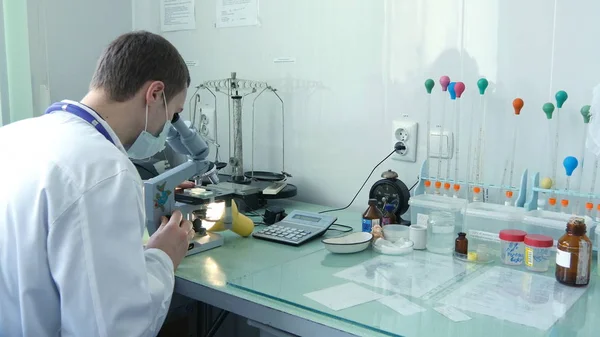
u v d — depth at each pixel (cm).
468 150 156
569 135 139
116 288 79
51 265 79
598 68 133
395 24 166
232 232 154
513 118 147
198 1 219
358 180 181
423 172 154
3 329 83
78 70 221
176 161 202
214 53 217
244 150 212
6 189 82
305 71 190
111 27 232
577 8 134
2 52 185
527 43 143
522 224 129
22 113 192
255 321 106
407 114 167
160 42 101
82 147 84
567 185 137
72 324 78
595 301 102
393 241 138
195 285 114
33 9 192
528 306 99
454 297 103
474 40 151
